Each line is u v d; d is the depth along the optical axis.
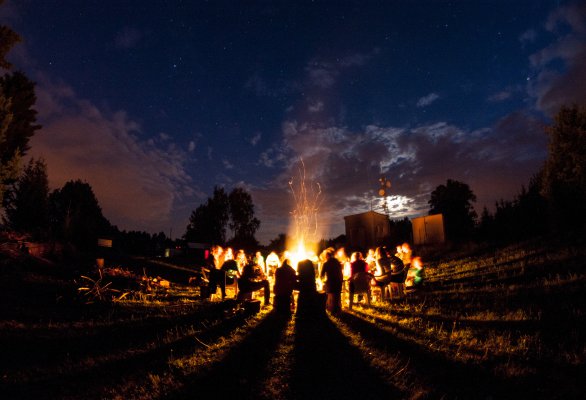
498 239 23.47
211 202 56.00
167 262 26.45
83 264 16.95
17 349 5.60
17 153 17.36
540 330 6.20
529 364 4.76
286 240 42.75
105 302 9.66
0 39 16.86
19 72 20.73
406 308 9.19
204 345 6.01
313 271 8.78
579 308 7.33
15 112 19.81
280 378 4.57
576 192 18.45
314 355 5.48
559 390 4.02
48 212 26.62
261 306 10.55
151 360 5.27
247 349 5.78
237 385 4.35
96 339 6.34
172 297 11.66
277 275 9.15
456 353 5.26
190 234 56.84
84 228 30.66
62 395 4.13
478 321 7.24
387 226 31.28
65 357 5.39
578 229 17.50
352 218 33.53
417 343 5.89
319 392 4.18
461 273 15.21
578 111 18.61
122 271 15.38
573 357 4.86
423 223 27.67
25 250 15.75
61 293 10.10
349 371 4.80
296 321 8.20
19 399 4.00
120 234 58.59
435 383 4.30
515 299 8.86
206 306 9.84
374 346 5.81
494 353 5.23
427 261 20.55
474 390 4.09
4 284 10.37
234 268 11.48
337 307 9.24
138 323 7.56
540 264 13.03
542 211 22.61
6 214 24.83
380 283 11.22
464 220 42.84
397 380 4.44
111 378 4.61
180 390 4.20
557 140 19.00
